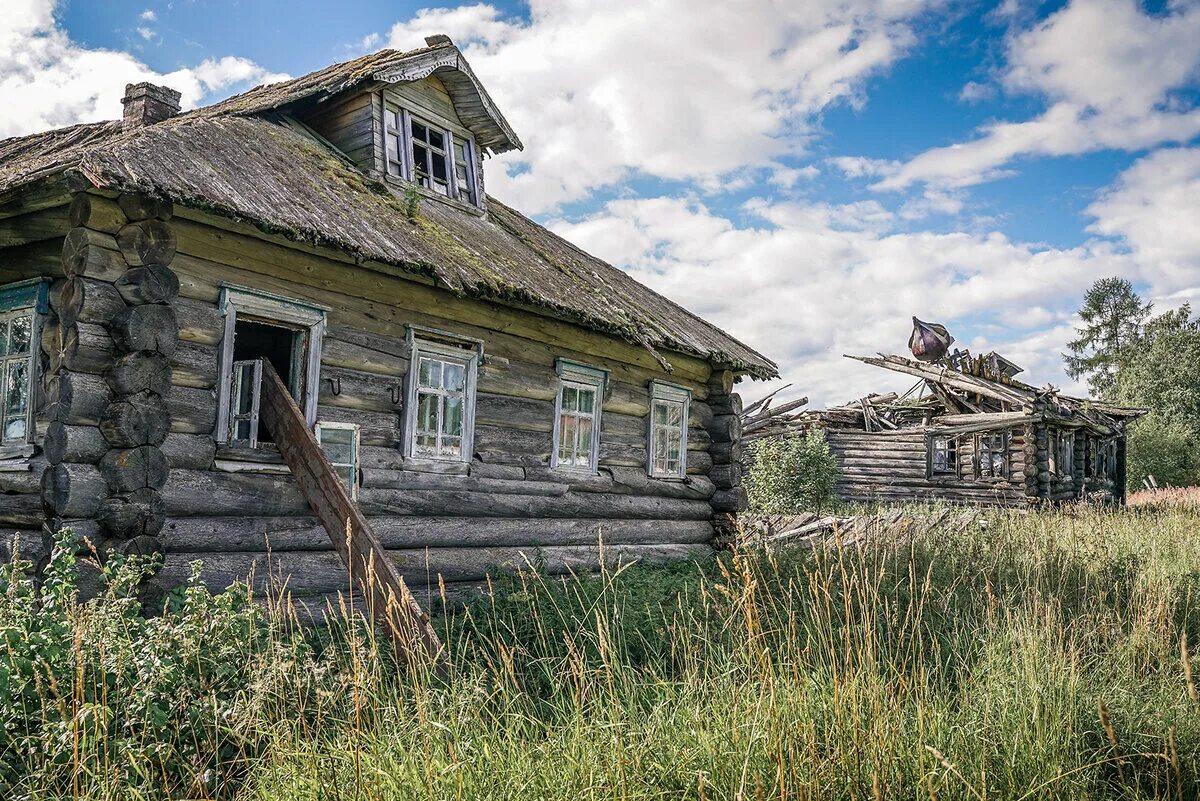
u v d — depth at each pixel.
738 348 12.45
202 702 4.10
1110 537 11.28
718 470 11.70
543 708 4.87
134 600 4.80
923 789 3.67
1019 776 4.04
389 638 5.59
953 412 23.17
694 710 4.15
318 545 6.87
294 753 3.63
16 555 4.60
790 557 8.99
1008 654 5.47
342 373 7.23
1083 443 25.36
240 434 6.86
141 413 5.56
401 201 9.04
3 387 6.27
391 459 7.55
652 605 6.84
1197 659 5.61
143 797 3.39
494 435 8.59
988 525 12.55
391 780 3.38
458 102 10.94
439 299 8.02
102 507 5.42
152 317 5.68
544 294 8.45
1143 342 59.91
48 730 3.61
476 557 8.16
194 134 7.21
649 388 10.68
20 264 6.24
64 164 5.40
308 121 10.24
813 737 3.66
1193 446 40.62
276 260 6.71
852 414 24.64
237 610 4.99
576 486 9.46
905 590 7.50
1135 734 4.61
